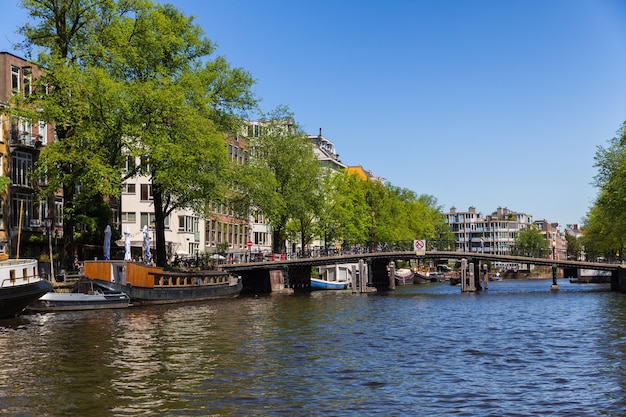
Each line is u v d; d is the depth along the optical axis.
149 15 42.03
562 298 52.12
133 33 41.56
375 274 72.12
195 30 46.84
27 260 33.31
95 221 49.59
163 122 42.16
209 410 14.23
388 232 88.31
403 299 51.25
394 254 64.25
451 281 88.62
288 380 17.27
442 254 64.56
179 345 23.41
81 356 20.89
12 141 47.66
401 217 94.56
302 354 21.50
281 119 64.06
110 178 37.91
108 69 41.16
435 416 13.87
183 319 32.84
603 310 39.53
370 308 41.47
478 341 25.03
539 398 15.41
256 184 53.53
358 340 25.14
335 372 18.39
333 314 36.53
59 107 38.12
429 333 27.58
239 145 76.00
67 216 41.25
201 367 19.05
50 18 40.97
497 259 64.56
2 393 15.73
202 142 41.88
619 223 65.88
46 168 41.19
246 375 17.91
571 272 114.69
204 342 24.25
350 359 20.59
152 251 62.47
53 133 52.12
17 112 38.62
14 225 47.06
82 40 41.31
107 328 28.47
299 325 30.38
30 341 24.20
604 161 64.38
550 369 19.00
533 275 128.50
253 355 21.27
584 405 14.77
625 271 62.97
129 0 41.34
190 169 42.06
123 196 62.97
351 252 67.25
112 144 40.66
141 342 24.14
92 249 54.16
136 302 41.16
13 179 47.53
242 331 27.83
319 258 62.41
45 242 48.78
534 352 22.22
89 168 38.12
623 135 62.22
